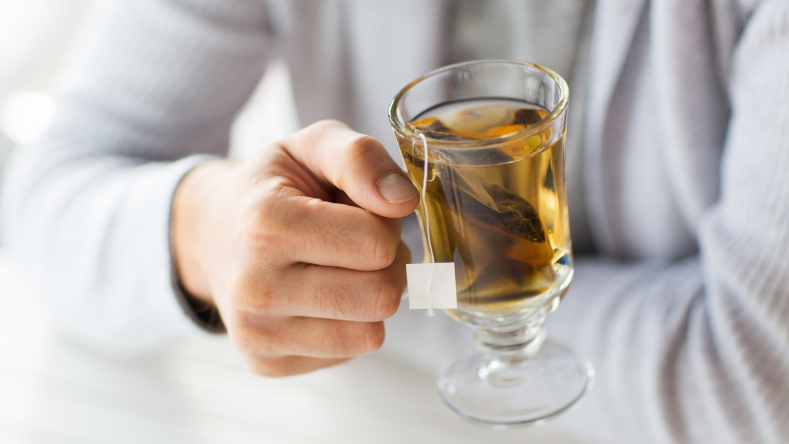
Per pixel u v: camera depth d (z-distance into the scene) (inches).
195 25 31.2
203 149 35.5
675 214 28.9
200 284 25.8
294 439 28.9
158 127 32.5
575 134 29.6
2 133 56.9
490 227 20.4
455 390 24.7
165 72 31.7
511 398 23.9
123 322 29.4
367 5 30.1
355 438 28.5
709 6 25.5
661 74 26.2
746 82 25.0
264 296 21.2
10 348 35.4
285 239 20.7
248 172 22.1
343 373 30.8
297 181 21.8
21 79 62.9
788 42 23.3
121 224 27.6
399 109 20.9
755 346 24.2
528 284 21.1
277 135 45.3
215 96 33.1
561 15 28.1
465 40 30.1
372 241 20.6
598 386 25.7
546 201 20.5
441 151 19.6
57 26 67.6
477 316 21.8
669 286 27.1
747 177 24.5
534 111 21.1
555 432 27.4
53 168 31.8
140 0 31.6
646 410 25.0
